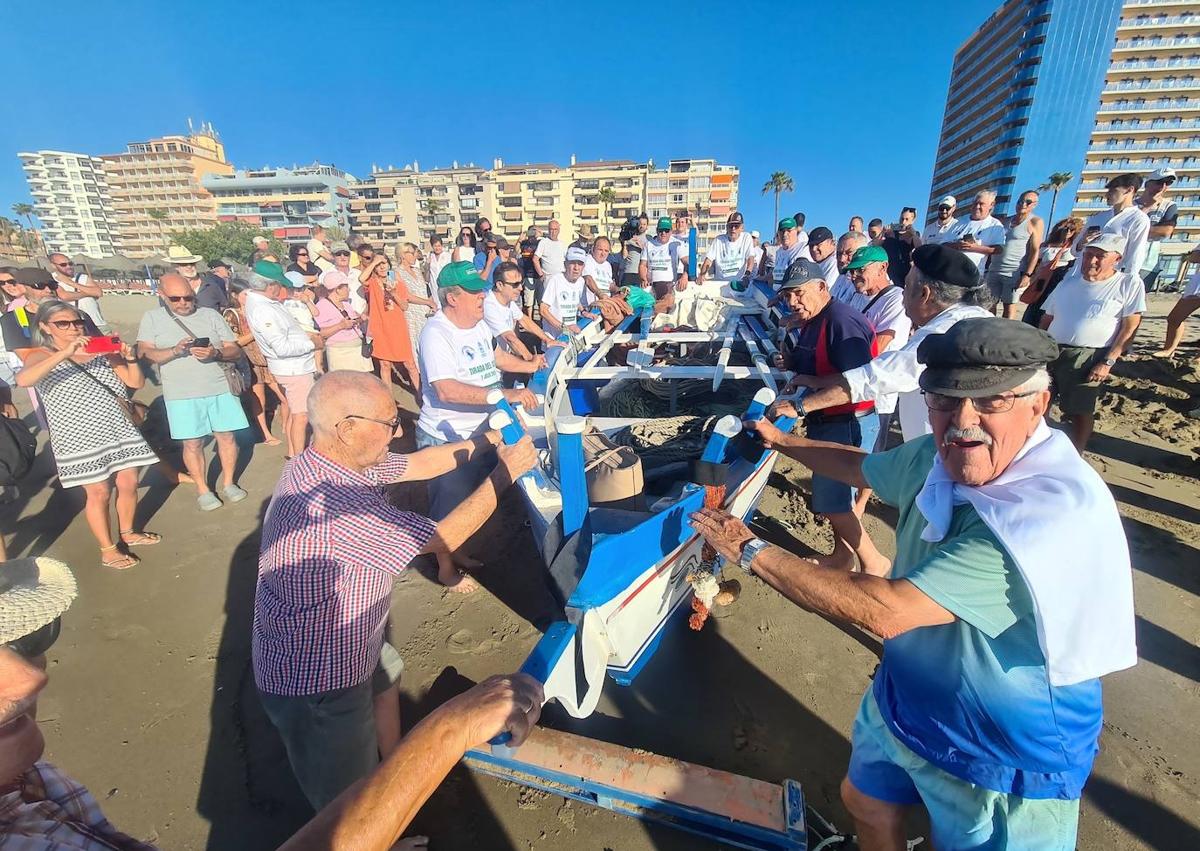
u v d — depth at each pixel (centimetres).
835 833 238
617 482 306
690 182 8819
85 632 375
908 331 381
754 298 771
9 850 91
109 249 13638
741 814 234
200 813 260
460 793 264
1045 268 692
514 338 537
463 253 1020
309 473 182
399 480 251
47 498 560
